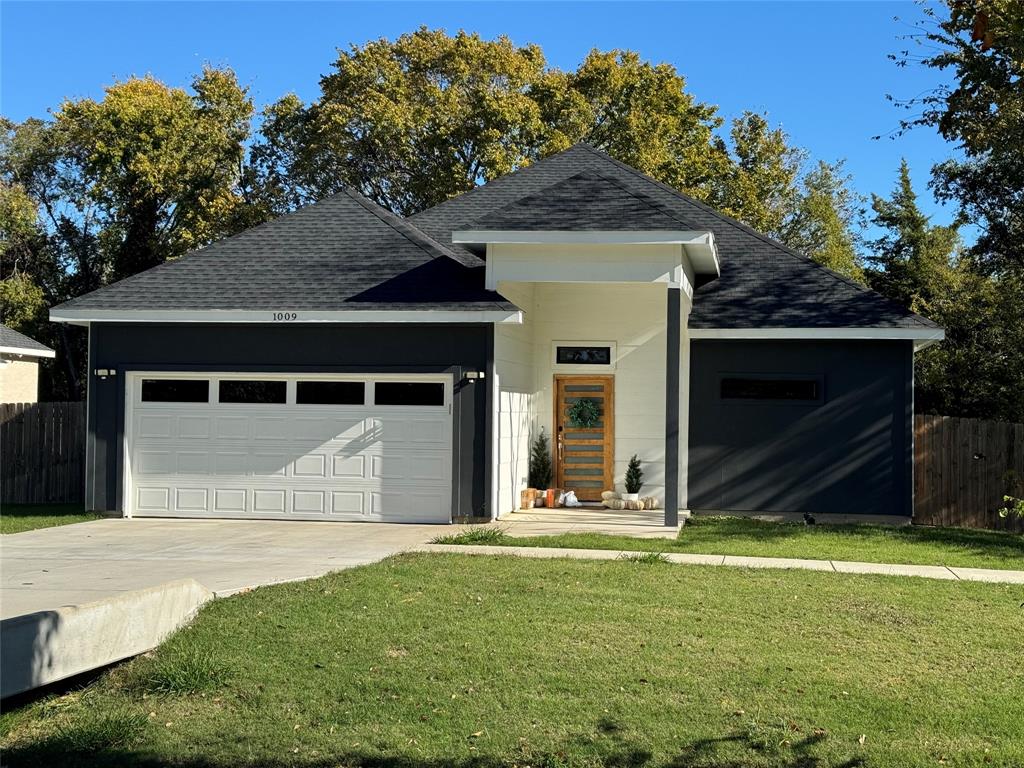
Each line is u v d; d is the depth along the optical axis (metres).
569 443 19.34
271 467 16.50
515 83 35.53
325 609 9.18
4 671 6.59
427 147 33.03
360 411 16.33
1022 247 25.34
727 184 36.34
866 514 17.48
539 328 19.31
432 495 16.09
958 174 25.52
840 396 17.61
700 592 10.10
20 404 20.59
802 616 9.20
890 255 33.38
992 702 7.04
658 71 35.72
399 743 6.35
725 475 17.84
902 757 6.12
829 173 44.31
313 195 37.12
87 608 7.35
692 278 18.19
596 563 11.68
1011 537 15.94
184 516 16.66
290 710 6.88
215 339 16.61
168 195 36.97
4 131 39.53
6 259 37.34
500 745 6.32
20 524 15.82
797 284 18.52
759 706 6.92
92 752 6.26
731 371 17.91
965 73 10.58
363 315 15.91
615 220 15.52
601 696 7.09
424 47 35.34
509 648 8.07
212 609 9.10
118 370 16.80
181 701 7.09
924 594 10.26
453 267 16.86
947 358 27.23
